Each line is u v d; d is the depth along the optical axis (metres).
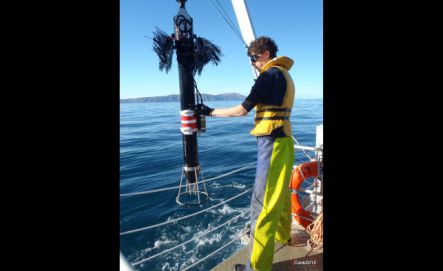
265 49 2.08
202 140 16.36
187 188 2.39
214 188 7.46
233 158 11.70
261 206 2.00
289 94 1.98
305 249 2.63
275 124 1.96
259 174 2.03
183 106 2.19
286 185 2.01
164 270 4.10
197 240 4.82
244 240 2.88
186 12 2.15
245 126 23.11
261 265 2.00
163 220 5.82
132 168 10.71
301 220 3.05
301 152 12.26
